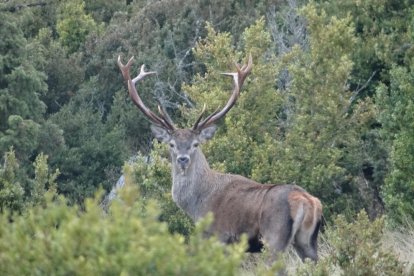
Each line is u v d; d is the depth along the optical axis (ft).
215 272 65.21
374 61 214.90
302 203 131.13
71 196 265.54
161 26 308.40
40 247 67.72
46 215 70.23
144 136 283.38
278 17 270.87
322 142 188.96
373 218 193.67
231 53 199.31
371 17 221.46
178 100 277.64
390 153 181.68
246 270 146.51
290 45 253.03
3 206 143.13
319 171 183.21
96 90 299.79
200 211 143.74
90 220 66.54
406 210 171.83
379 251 114.11
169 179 179.63
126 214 67.05
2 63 277.23
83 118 285.64
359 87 217.36
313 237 131.23
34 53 296.51
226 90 197.88
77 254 66.39
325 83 191.21
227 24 293.23
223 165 177.37
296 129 188.65
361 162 195.83
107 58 306.76
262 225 134.92
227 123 187.42
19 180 242.37
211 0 299.17
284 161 184.85
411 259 142.31
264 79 194.39
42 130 272.72
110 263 64.64
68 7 330.13
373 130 197.06
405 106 178.60
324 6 232.32
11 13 297.74
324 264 113.29
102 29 331.57
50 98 306.14
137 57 295.48
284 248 132.16
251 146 187.01
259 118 193.67
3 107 272.51
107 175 270.05
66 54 320.91
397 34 215.10
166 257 64.64
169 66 284.41
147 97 282.36
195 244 67.36
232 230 138.72
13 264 68.03
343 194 189.06
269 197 134.92
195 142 145.18
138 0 349.41
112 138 275.59
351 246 114.83
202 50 204.85
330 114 188.44
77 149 273.75
